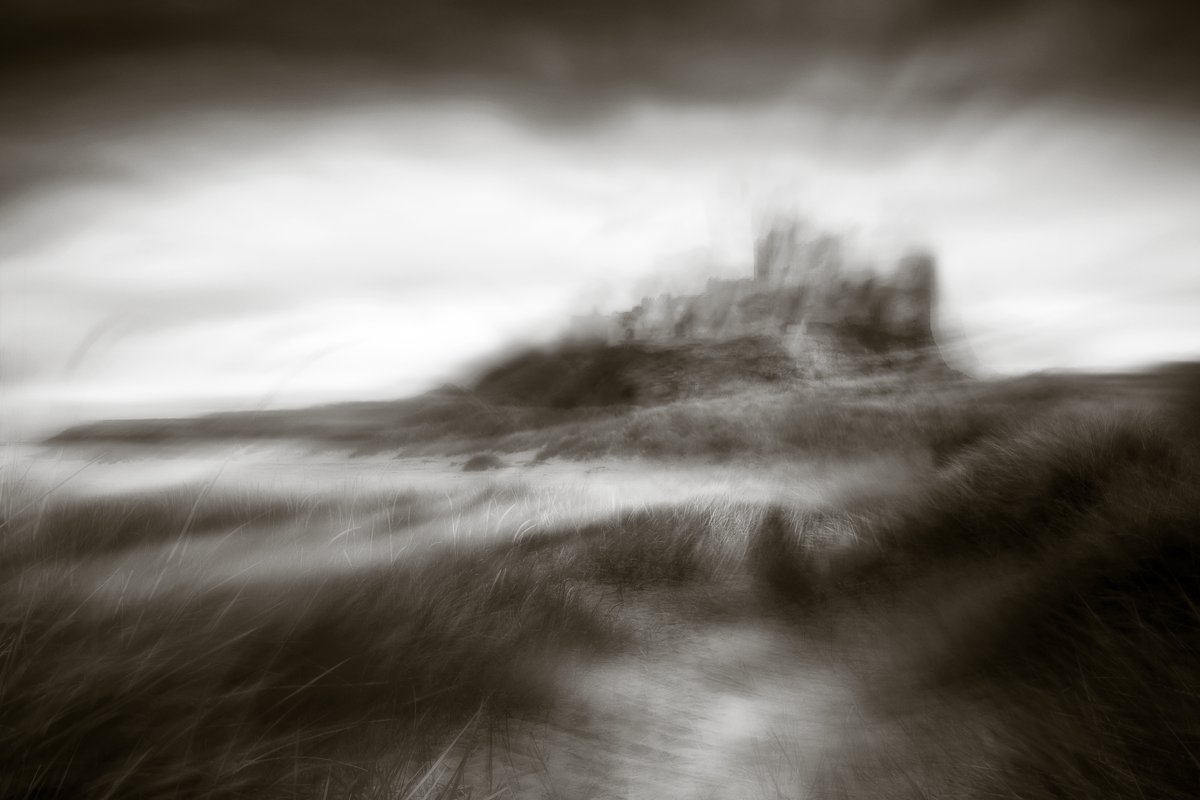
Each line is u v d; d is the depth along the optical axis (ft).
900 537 20.98
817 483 34.73
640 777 10.21
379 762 9.34
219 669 9.33
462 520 23.36
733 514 28.68
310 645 10.78
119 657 8.90
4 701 7.73
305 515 19.60
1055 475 19.70
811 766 10.38
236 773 8.04
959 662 12.76
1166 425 23.06
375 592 13.26
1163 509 13.82
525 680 12.56
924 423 43.80
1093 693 9.75
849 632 16.17
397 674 11.09
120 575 11.72
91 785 7.32
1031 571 14.25
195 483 19.07
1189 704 8.85
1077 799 8.05
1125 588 12.23
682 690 13.57
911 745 10.53
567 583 19.17
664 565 22.54
